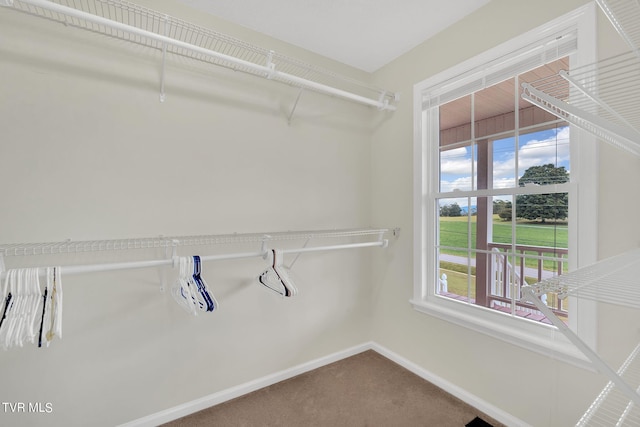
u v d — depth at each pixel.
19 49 1.38
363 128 2.57
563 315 1.51
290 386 2.06
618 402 1.27
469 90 1.90
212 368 1.88
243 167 1.98
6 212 1.36
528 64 1.62
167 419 1.72
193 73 1.80
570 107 0.81
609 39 1.31
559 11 1.47
